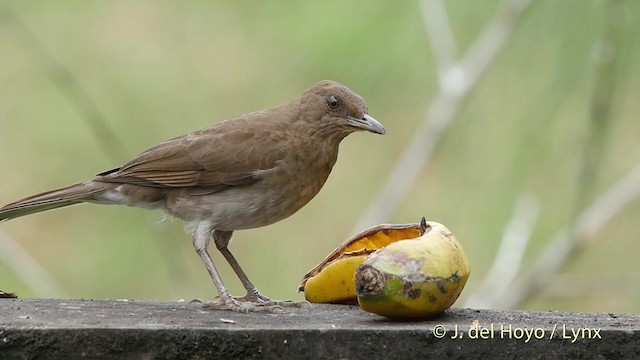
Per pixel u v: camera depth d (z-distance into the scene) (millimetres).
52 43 15664
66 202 10391
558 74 12484
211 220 10117
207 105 15078
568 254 13602
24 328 7074
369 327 7441
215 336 7191
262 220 10289
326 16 13094
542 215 13734
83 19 15859
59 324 7262
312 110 10281
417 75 13352
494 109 13172
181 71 15320
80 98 14133
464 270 8016
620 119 13852
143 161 10219
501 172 13031
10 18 14047
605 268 14914
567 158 13078
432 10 13094
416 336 7344
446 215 13531
